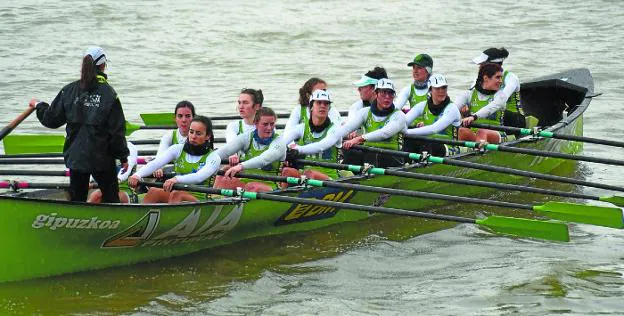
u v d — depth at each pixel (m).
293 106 32.38
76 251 16.98
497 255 19.03
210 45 41.84
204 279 17.39
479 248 19.48
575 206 18.80
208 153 18.61
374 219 21.42
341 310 15.99
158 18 46.78
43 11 46.97
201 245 18.86
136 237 17.48
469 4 51.59
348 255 18.91
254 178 18.91
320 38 43.62
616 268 18.28
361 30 45.28
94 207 16.50
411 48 41.91
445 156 22.80
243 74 37.12
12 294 16.19
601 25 46.09
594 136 29.05
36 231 16.27
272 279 17.45
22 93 33.03
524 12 49.38
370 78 22.50
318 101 20.22
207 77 36.59
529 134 23.44
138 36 43.03
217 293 16.72
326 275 17.73
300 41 43.06
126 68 37.50
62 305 15.90
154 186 18.34
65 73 35.97
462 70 37.91
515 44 42.62
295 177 20.05
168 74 36.84
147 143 23.34
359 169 20.08
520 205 19.16
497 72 24.28
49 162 19.89
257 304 16.25
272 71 37.72
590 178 25.38
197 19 46.97
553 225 17.89
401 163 22.17
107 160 16.66
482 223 18.41
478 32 45.00
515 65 38.81
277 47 41.97
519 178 24.78
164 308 15.98
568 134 25.31
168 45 41.56
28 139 21.02
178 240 18.25
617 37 43.56
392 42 43.03
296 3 51.81
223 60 39.34
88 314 15.60
